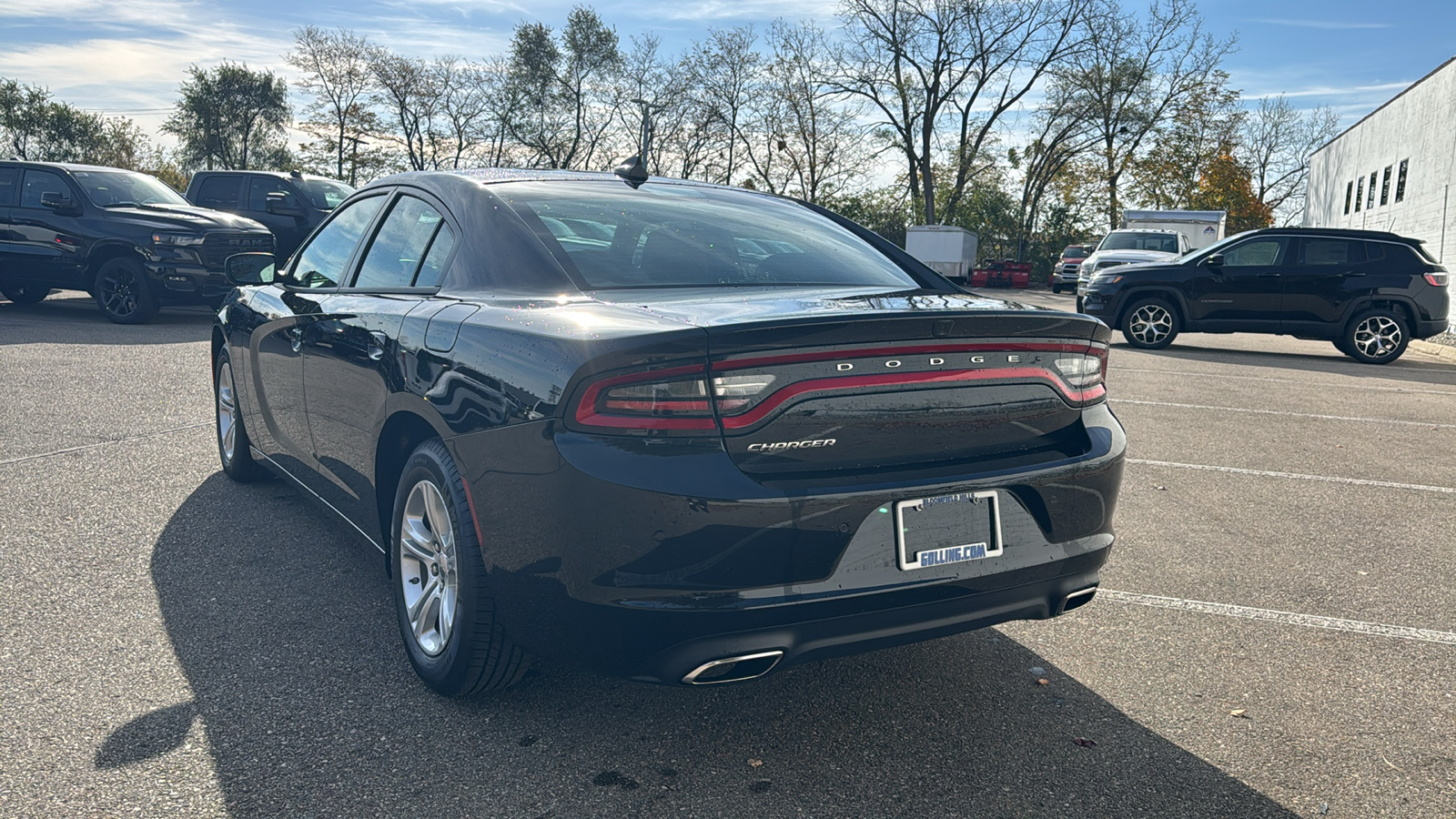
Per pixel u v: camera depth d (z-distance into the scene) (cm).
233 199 1596
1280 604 363
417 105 5278
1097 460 251
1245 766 245
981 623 241
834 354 217
